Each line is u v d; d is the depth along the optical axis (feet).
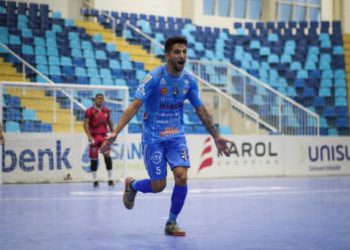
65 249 19.07
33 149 54.19
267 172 68.33
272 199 39.27
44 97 62.85
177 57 21.70
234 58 90.12
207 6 99.60
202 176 64.18
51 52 75.36
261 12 105.29
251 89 77.51
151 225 25.54
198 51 87.66
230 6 101.55
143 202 36.78
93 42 79.66
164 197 40.55
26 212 30.55
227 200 38.37
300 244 20.34
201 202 36.91
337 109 84.79
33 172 54.13
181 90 22.43
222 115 75.20
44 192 43.80
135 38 85.25
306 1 107.34
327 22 98.12
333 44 94.48
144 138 22.72
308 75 89.15
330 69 90.48
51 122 61.93
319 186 52.34
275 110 75.51
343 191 46.60
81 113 64.08
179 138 22.59
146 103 22.53
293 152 70.23
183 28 92.63
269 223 26.35
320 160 72.08
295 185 53.57
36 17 79.25
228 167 65.87
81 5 87.04
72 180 55.88
